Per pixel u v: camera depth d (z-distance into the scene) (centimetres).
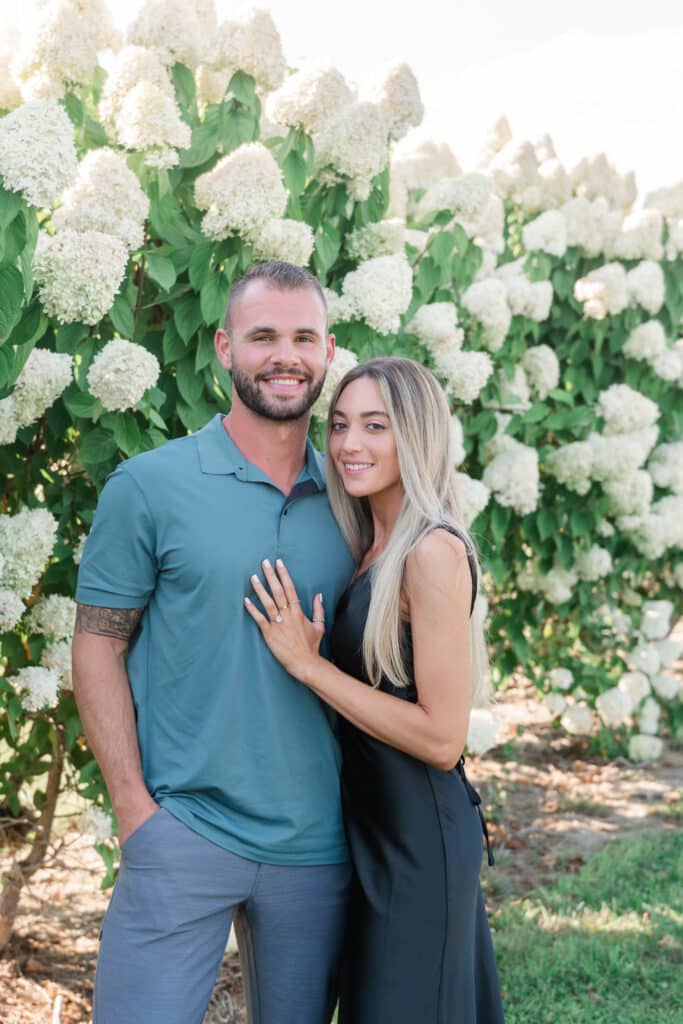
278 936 186
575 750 513
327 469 197
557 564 452
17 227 212
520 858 388
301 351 181
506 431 402
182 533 177
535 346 438
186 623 178
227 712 177
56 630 258
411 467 183
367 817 182
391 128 310
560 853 391
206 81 296
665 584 528
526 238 421
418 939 176
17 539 241
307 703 185
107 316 262
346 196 303
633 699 489
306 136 285
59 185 209
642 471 449
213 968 183
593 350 460
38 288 244
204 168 282
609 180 500
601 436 439
